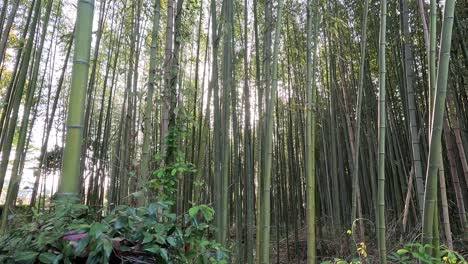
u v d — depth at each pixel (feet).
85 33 6.08
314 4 13.44
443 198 11.71
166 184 9.95
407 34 13.60
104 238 5.06
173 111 10.89
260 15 18.11
